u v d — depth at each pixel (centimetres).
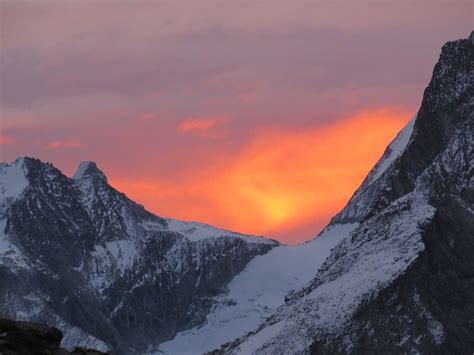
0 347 10525
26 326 10750
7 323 10725
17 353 10588
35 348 10675
